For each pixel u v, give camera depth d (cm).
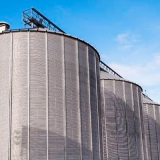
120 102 5631
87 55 4156
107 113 5397
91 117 3959
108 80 5644
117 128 5388
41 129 3453
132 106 5838
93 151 3838
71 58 3891
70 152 3541
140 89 6341
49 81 3634
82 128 3753
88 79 4075
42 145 3409
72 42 3962
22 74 3594
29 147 3369
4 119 3512
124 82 5856
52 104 3575
